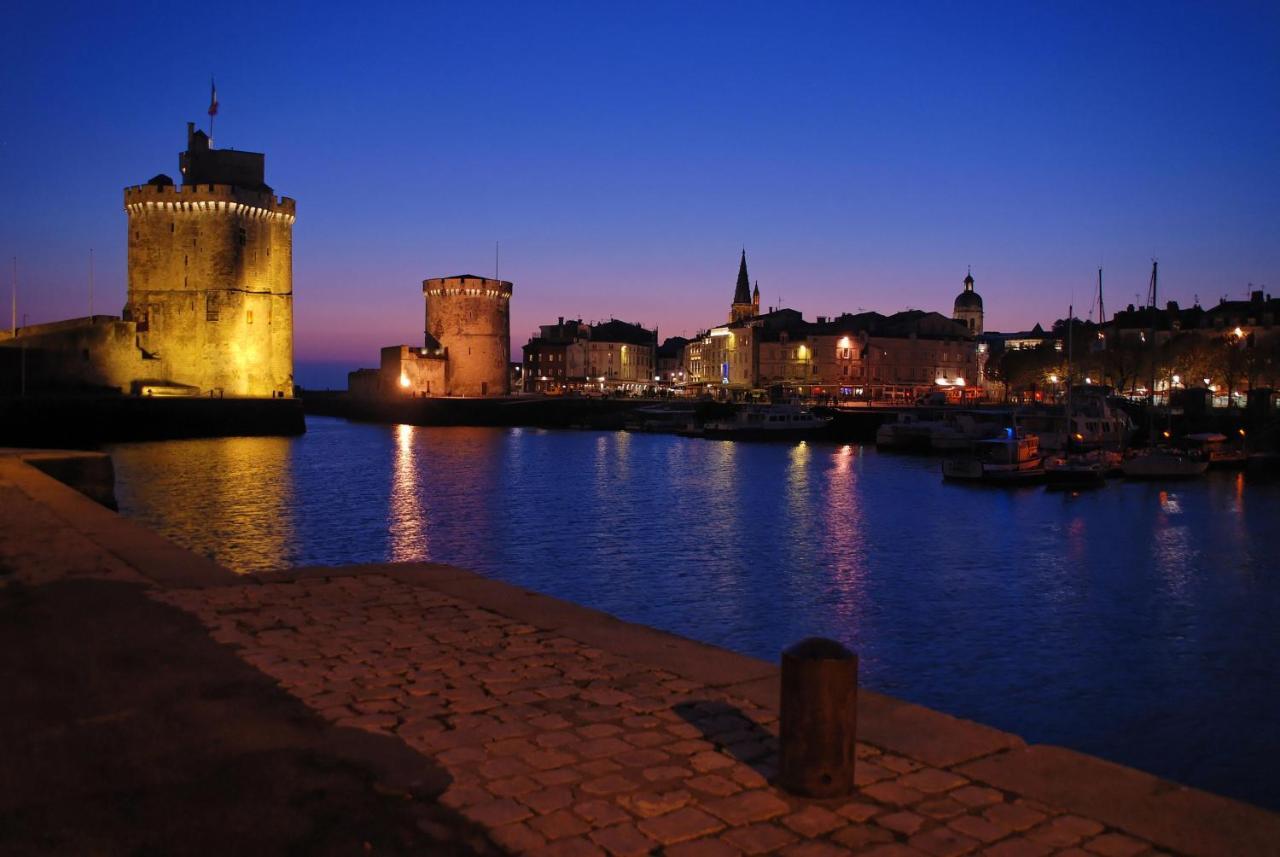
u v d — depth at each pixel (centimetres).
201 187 9856
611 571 3133
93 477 2411
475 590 1179
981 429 8644
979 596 2812
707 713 747
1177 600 2778
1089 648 2277
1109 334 11800
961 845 539
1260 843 543
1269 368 8962
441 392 14275
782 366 14612
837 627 2452
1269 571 3206
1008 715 1842
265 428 9706
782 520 4341
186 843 520
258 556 3300
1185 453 6397
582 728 712
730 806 586
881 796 602
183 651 898
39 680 804
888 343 14400
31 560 1305
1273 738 1736
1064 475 5812
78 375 9106
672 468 6969
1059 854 530
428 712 742
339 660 880
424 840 533
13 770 614
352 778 614
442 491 5288
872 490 5572
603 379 18675
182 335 9975
